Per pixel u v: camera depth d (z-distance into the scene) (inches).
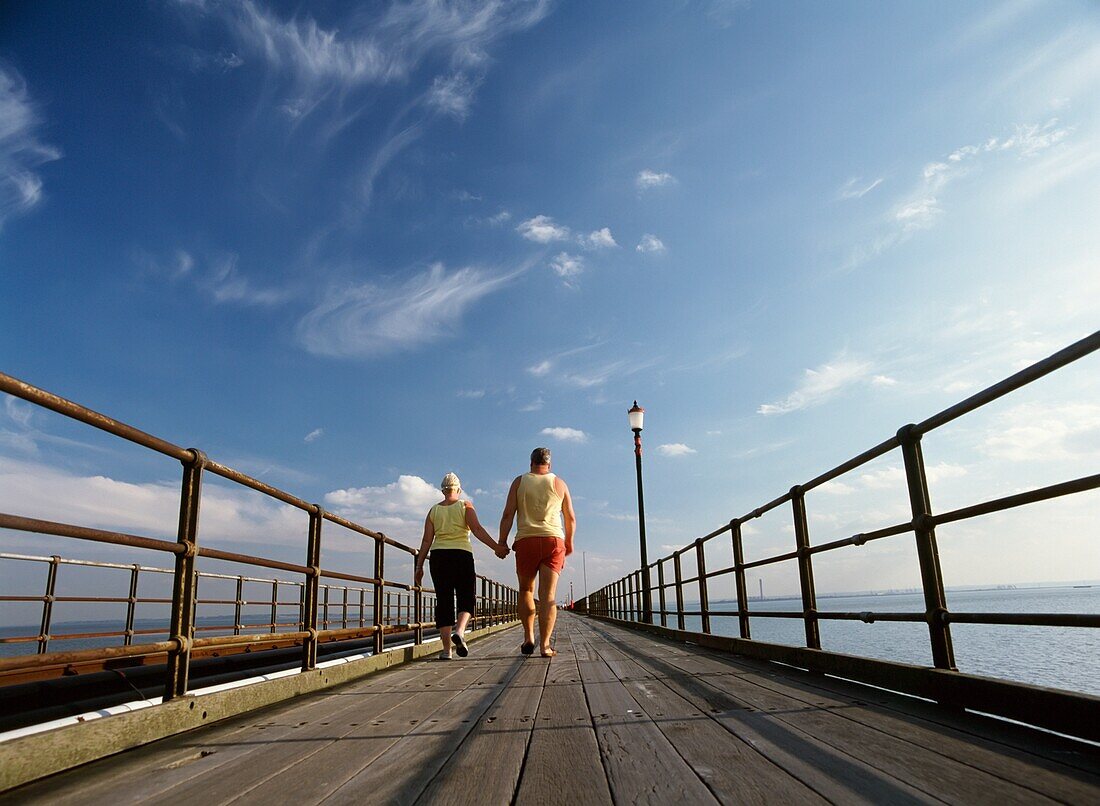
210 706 139.5
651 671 217.9
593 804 80.8
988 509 125.3
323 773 98.1
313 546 205.8
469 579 288.2
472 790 87.9
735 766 94.3
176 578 133.5
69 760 101.0
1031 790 80.0
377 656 253.6
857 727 117.2
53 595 271.1
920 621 148.3
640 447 639.8
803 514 218.1
